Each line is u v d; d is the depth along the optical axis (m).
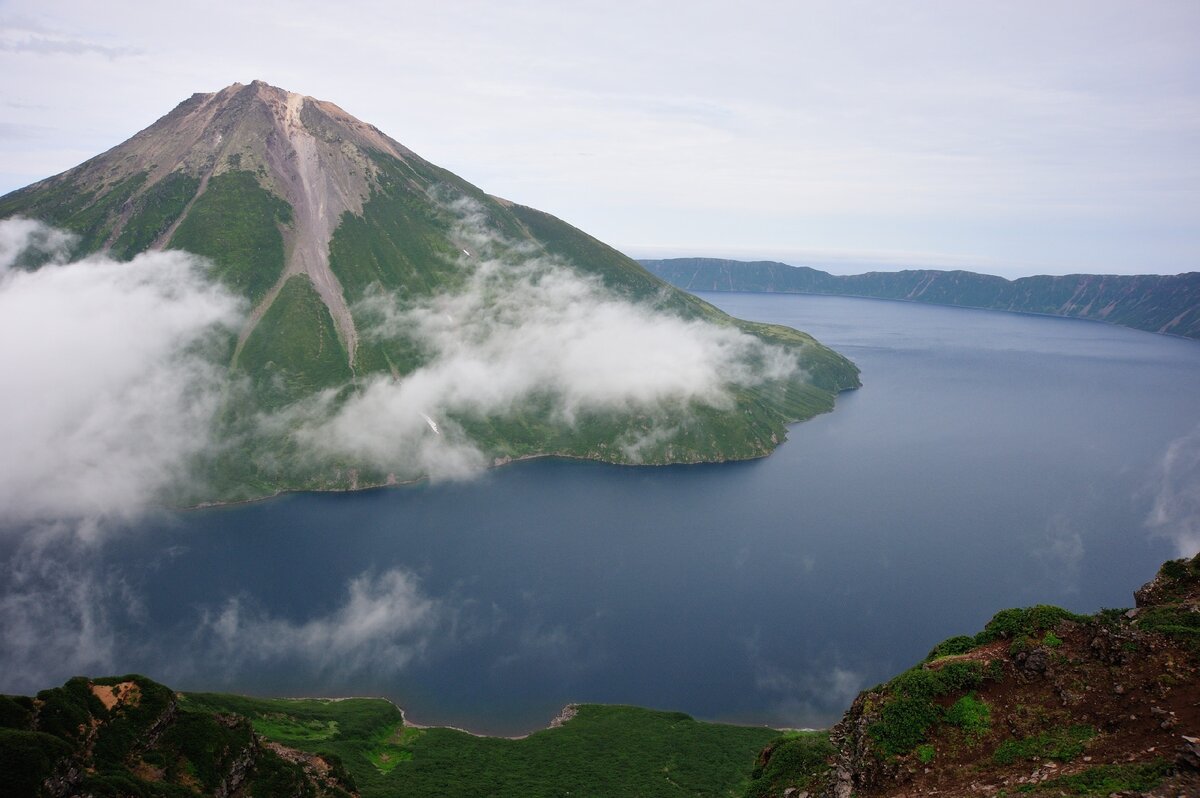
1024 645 57.47
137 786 68.25
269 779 83.75
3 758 60.91
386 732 152.62
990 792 47.44
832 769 61.81
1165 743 44.47
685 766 130.50
